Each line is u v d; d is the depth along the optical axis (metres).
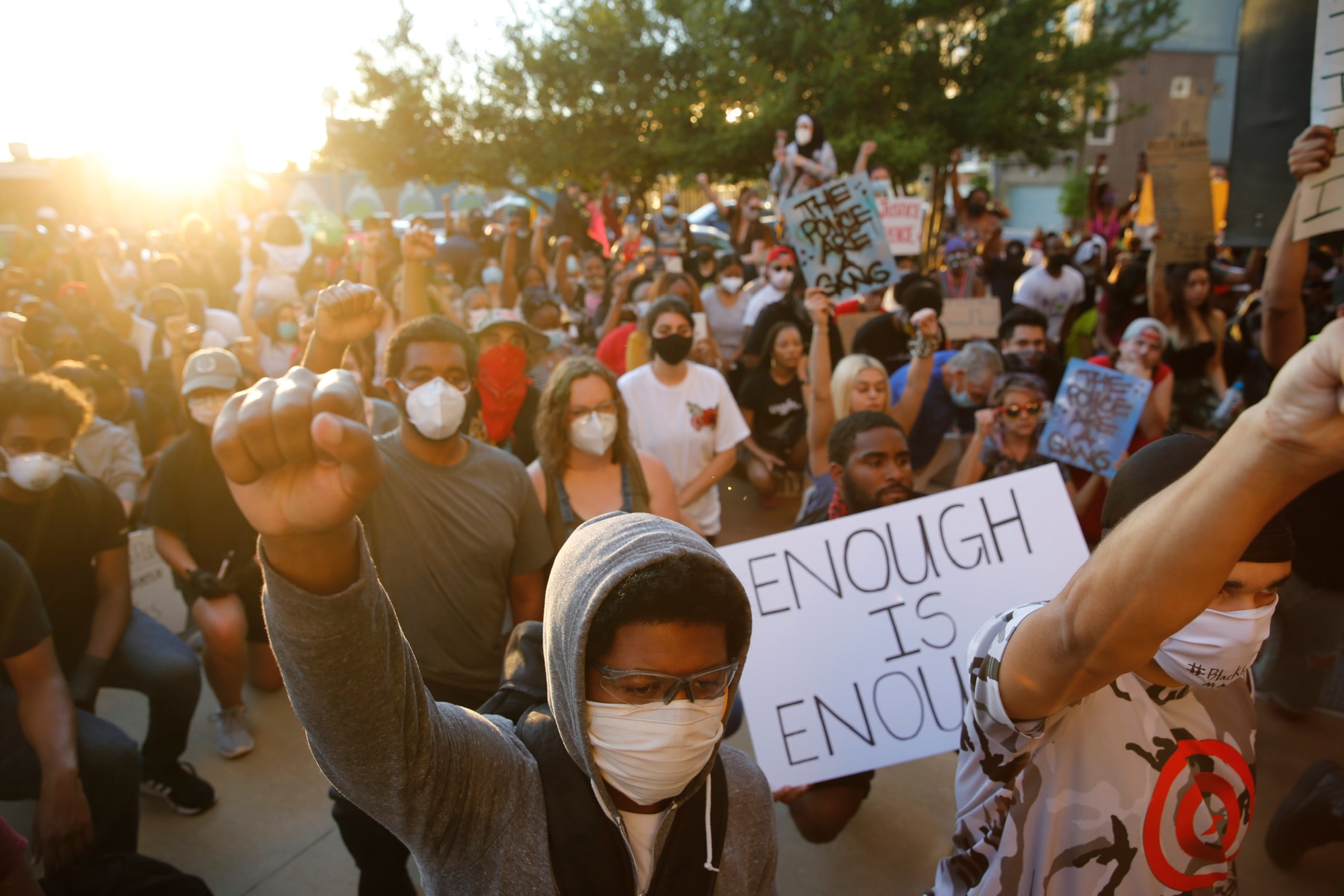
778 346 5.36
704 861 1.20
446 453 2.49
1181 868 1.35
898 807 3.06
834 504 2.87
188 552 3.54
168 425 5.72
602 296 9.48
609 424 2.81
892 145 13.23
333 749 0.98
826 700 2.48
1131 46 14.70
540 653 1.45
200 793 3.12
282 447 0.77
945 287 8.30
